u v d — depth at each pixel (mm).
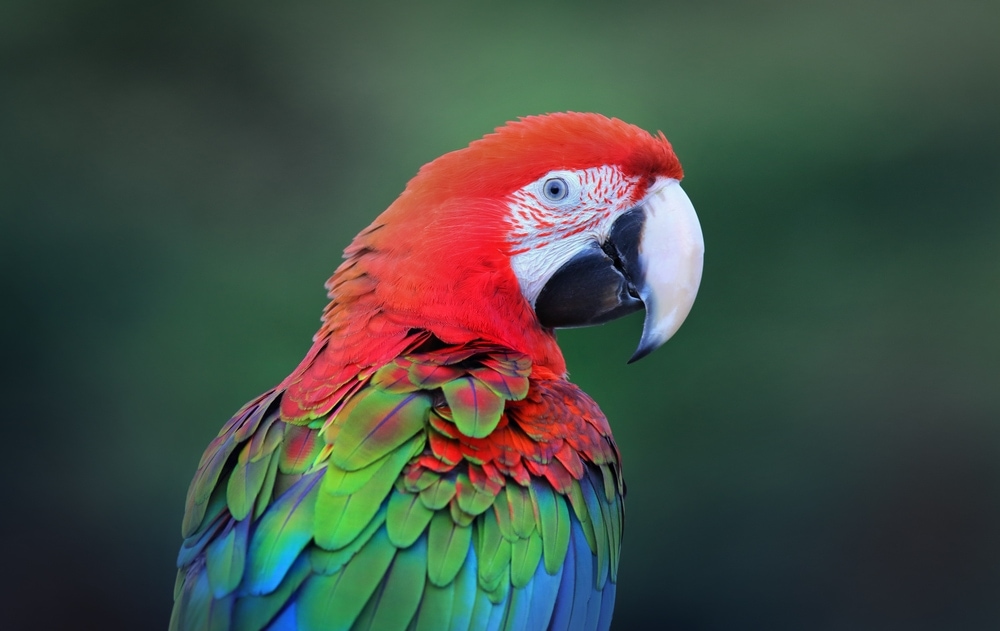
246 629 4285
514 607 4625
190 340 12594
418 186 5730
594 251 5973
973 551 12469
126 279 12875
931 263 12477
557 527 4926
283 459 4727
